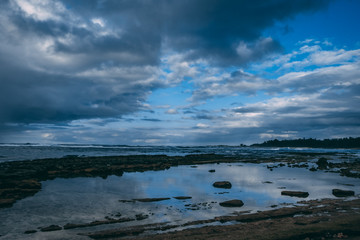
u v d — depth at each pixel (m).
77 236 10.62
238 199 17.77
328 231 9.29
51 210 14.71
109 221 12.64
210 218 13.30
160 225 12.06
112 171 31.89
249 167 42.03
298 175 31.50
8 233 10.97
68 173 30.20
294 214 13.68
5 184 20.45
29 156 61.31
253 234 9.49
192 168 39.41
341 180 27.47
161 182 25.16
